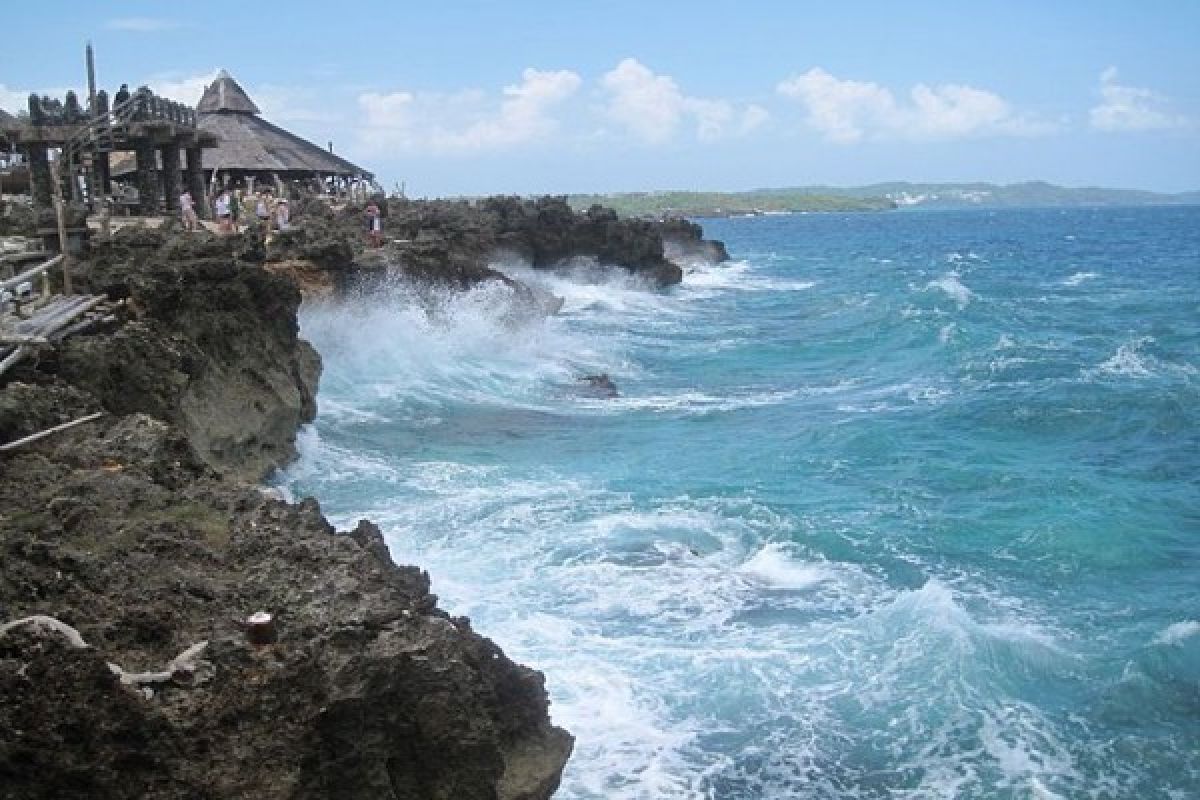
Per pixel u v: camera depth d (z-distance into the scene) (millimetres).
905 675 13086
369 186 66312
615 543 17125
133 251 20516
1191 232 136750
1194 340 38188
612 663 13180
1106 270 73062
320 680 7594
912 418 26641
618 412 27656
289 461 21031
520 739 9602
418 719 7902
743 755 11531
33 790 6652
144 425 12297
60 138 29078
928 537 17906
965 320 42625
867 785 11188
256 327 21469
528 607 14703
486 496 19578
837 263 86812
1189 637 14078
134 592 8664
